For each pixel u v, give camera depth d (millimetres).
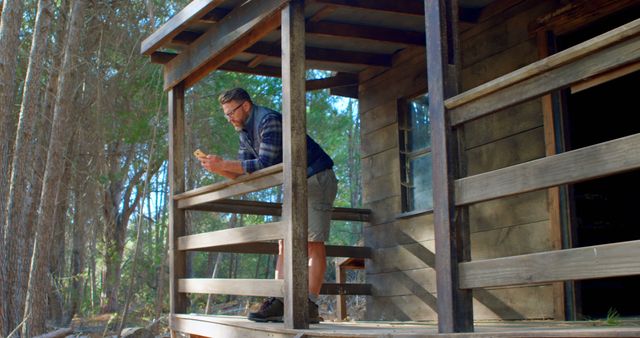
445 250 3512
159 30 6199
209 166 5195
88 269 18938
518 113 6023
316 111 18828
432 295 6805
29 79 8148
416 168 7273
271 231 4902
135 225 22656
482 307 6254
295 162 4715
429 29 3746
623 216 7270
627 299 7184
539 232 5781
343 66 7680
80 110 12844
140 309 15938
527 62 5961
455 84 3715
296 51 4828
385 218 7488
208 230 21391
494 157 6230
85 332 12703
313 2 5750
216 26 5832
